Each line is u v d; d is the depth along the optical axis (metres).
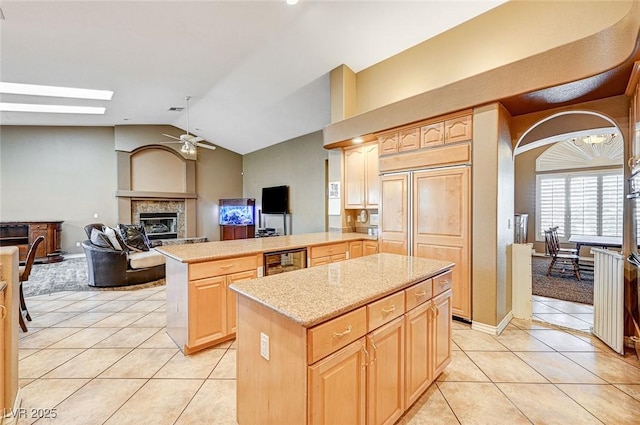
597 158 6.71
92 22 3.22
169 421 1.75
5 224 6.42
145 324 3.22
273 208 8.32
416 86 3.81
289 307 1.30
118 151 7.66
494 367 2.33
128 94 5.51
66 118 6.69
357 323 1.39
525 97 2.73
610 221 6.55
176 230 8.70
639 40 1.91
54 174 7.41
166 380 2.16
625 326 2.65
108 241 4.79
